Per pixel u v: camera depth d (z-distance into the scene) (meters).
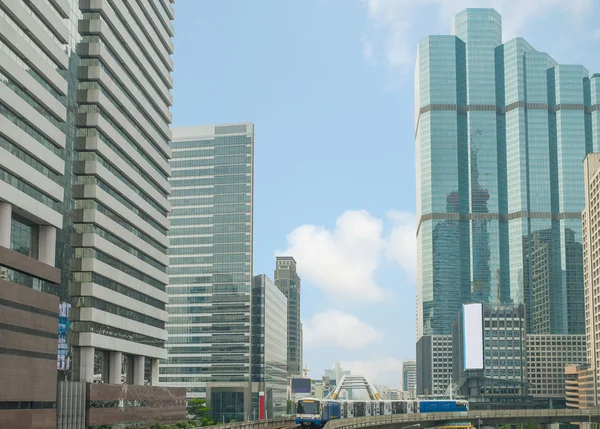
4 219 96.06
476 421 170.38
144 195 152.50
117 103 138.50
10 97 97.00
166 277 161.88
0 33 95.62
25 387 91.19
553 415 175.50
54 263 110.31
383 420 138.00
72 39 125.00
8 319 87.56
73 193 123.50
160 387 149.38
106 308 128.75
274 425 143.75
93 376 123.69
